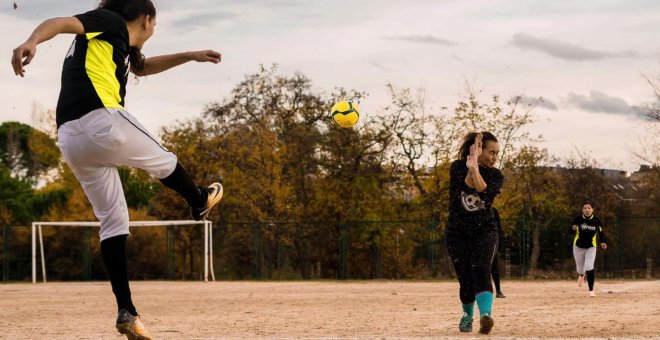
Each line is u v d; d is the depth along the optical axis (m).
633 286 22.97
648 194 45.50
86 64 5.14
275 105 46.28
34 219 52.38
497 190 7.58
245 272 44.25
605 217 44.97
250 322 9.71
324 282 31.70
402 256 42.28
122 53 5.29
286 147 45.66
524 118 41.19
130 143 5.19
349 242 42.97
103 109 5.12
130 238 46.31
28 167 84.31
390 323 9.25
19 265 44.69
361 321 9.63
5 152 84.62
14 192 53.59
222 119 47.59
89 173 5.32
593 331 7.72
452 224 7.75
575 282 28.33
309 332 8.03
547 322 8.95
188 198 5.55
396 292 19.73
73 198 51.12
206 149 47.34
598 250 36.88
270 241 43.78
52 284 32.59
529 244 36.94
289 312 11.73
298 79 46.28
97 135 5.09
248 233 43.78
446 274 40.34
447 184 41.59
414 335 7.46
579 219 16.69
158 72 5.95
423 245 41.16
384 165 44.78
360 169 45.03
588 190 46.56
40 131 64.12
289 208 44.19
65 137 5.17
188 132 48.09
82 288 26.36
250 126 46.75
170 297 17.84
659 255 35.41
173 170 5.41
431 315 10.70
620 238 34.81
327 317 10.47
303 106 45.62
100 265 45.97
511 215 41.38
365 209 44.69
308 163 45.88
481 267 7.57
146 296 18.48
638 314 10.16
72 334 8.12
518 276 36.72
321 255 43.78
